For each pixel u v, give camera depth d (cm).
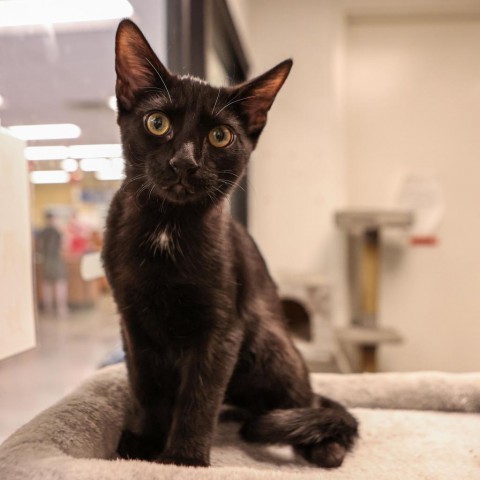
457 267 280
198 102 80
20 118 115
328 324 230
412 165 281
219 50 202
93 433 84
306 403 101
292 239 270
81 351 133
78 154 148
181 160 75
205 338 83
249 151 93
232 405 106
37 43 132
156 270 80
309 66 265
